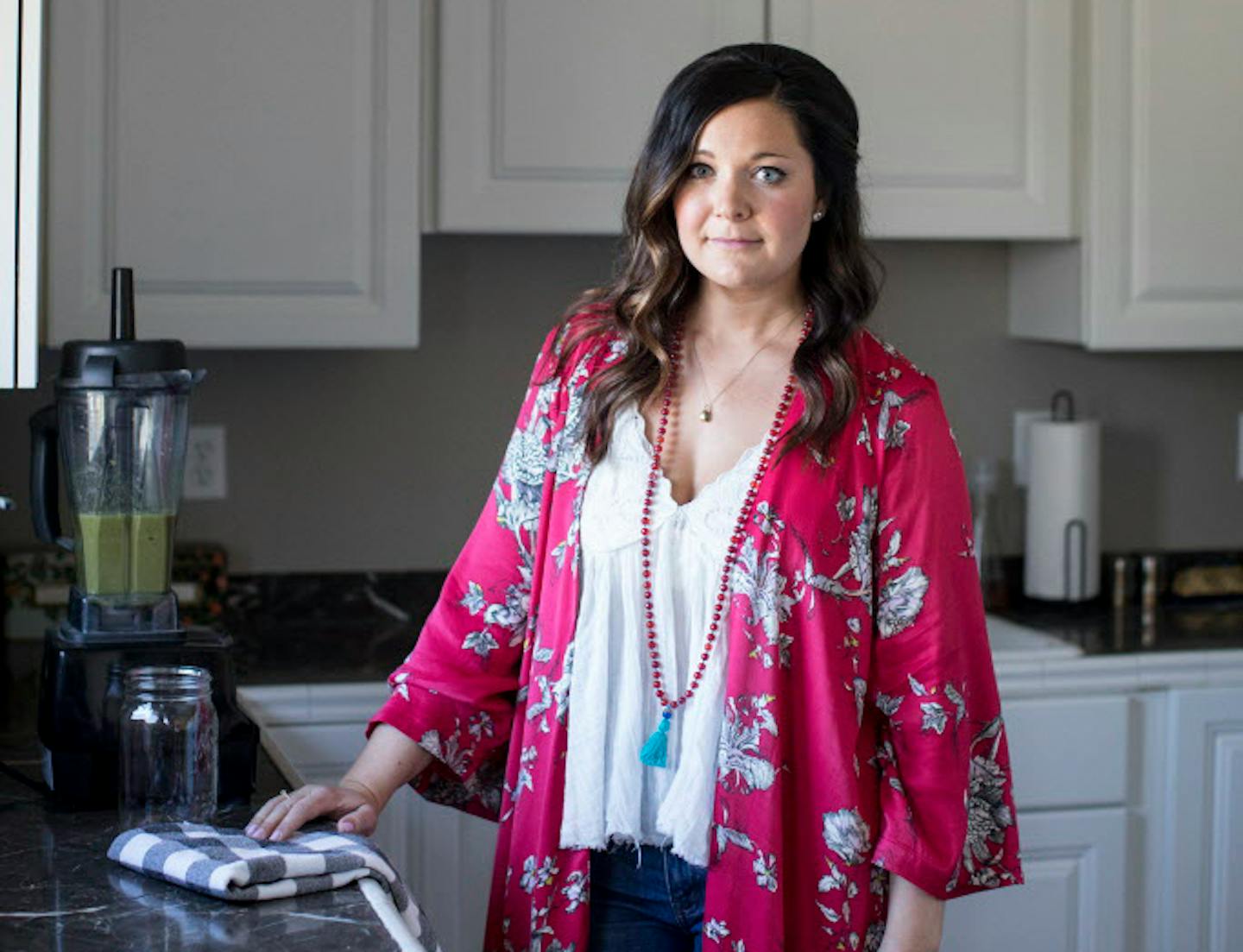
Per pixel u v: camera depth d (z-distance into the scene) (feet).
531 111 9.70
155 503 6.41
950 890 6.00
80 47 9.23
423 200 9.72
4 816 6.18
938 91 10.13
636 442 6.08
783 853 5.93
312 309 9.56
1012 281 11.44
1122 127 10.34
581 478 6.12
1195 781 10.00
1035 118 10.27
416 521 10.93
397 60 9.50
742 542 5.92
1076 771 9.84
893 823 5.99
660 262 6.14
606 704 5.99
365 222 9.56
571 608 6.05
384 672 9.45
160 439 6.40
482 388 10.94
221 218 9.42
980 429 11.51
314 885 5.29
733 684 5.91
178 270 9.41
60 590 10.17
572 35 9.69
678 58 9.78
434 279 10.84
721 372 6.16
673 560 5.97
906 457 6.01
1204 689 9.98
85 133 9.27
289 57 9.41
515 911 6.16
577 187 9.78
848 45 10.00
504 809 6.29
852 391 5.98
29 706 8.59
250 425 10.72
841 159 6.02
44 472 6.61
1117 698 9.86
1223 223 10.46
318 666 9.58
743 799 5.91
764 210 5.86
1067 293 10.64
